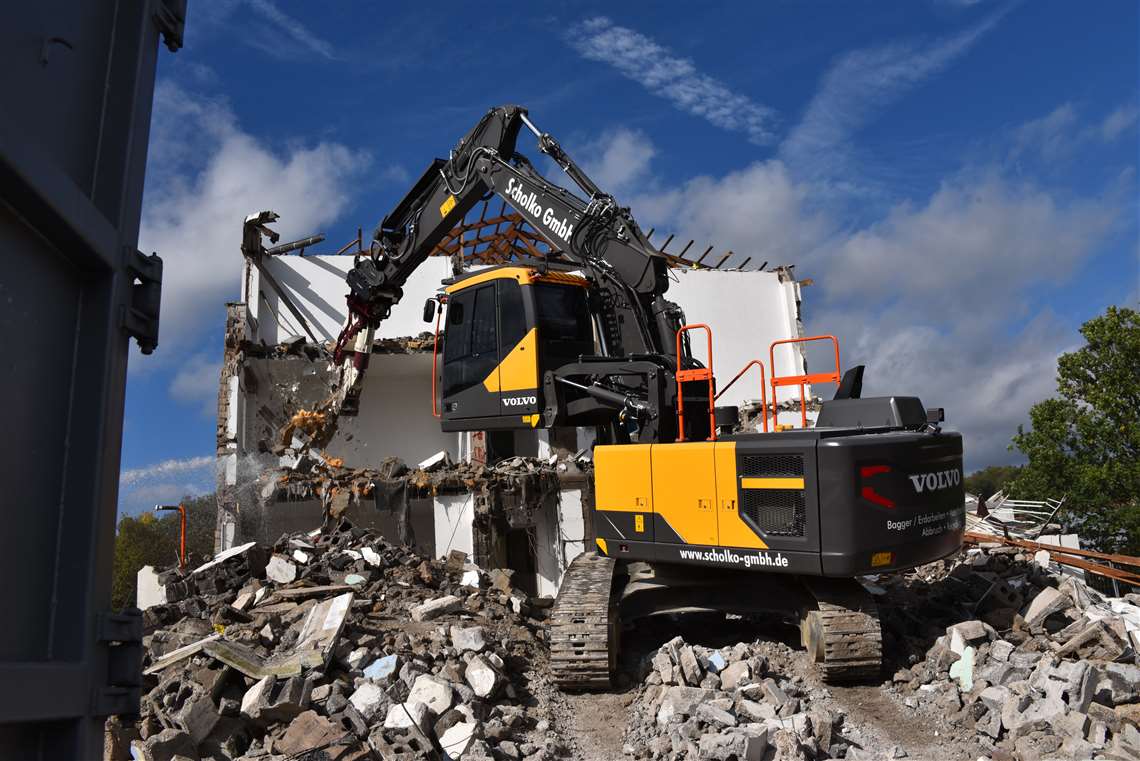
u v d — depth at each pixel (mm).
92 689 2354
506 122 11086
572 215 10047
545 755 6590
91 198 2547
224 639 8000
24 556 2209
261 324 21812
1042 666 7008
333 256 22578
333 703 6828
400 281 13242
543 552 19797
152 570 14078
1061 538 13547
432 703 6938
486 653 8156
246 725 6801
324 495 17672
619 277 9508
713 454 8070
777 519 7652
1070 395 24141
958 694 7391
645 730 7117
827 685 7891
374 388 24781
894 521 7402
